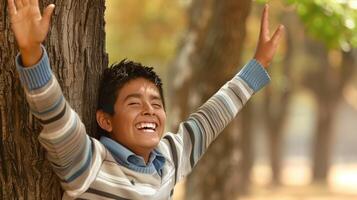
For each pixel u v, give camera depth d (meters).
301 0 7.77
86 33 3.84
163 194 3.72
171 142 3.94
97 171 3.50
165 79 28.66
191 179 9.65
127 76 3.70
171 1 25.97
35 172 3.72
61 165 3.41
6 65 3.65
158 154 3.80
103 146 3.58
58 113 3.29
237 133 9.68
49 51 3.71
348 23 8.05
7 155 3.72
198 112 4.11
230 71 9.34
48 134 3.32
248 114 30.06
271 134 34.12
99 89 3.83
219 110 4.09
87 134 3.80
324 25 8.12
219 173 9.55
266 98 33.41
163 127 3.73
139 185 3.61
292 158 67.88
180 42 10.10
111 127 3.73
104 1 3.96
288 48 29.66
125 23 27.25
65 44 3.76
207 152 9.52
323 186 34.16
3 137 3.70
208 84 9.41
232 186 9.65
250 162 30.41
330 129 34.62
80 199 3.50
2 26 3.62
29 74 3.22
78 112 3.80
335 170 50.03
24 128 3.68
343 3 8.08
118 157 3.60
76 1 3.79
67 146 3.36
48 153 3.44
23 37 3.20
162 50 27.20
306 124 81.44
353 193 31.02
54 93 3.27
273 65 29.03
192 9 9.67
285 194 30.67
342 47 8.34
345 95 40.22
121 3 27.03
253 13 22.38
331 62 32.97
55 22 3.72
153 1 26.34
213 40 9.22
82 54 3.82
